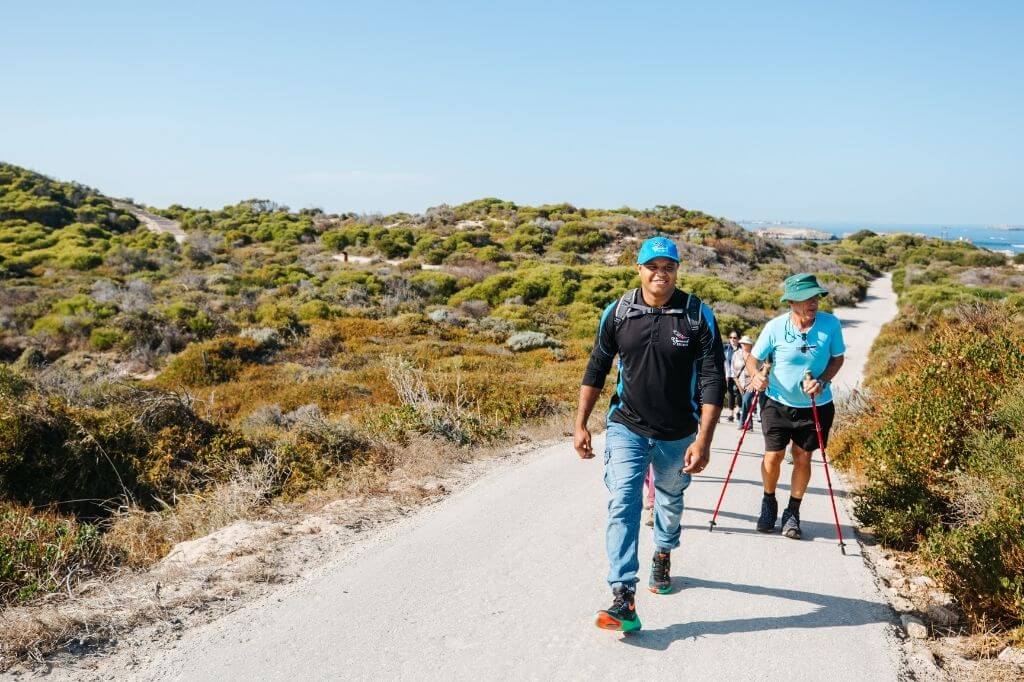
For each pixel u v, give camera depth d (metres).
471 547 5.32
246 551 5.34
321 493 7.52
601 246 64.06
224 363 23.88
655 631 3.88
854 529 5.91
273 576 4.78
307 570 4.92
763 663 3.54
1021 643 3.74
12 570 4.82
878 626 3.98
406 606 4.23
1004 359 8.28
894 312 47.03
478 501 6.76
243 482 7.61
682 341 3.76
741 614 4.11
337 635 3.84
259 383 20.61
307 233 73.62
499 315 38.22
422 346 28.14
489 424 11.48
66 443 8.23
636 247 63.56
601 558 5.05
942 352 8.79
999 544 4.29
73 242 60.88
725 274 56.84
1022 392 7.10
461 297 42.91
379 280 44.91
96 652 3.65
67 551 5.33
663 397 3.85
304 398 18.19
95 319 29.92
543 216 79.75
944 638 3.92
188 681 3.35
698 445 3.76
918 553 5.26
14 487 7.70
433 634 3.86
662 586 4.38
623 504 3.83
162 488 8.25
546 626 3.95
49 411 8.50
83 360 26.48
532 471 8.26
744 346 14.25
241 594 4.47
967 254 79.56
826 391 5.41
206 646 3.72
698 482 7.65
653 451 3.96
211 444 9.27
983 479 5.73
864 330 39.47
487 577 4.69
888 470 6.23
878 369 18.23
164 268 51.53
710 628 3.92
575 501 6.69
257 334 26.88
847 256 79.38
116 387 10.50
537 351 29.22
